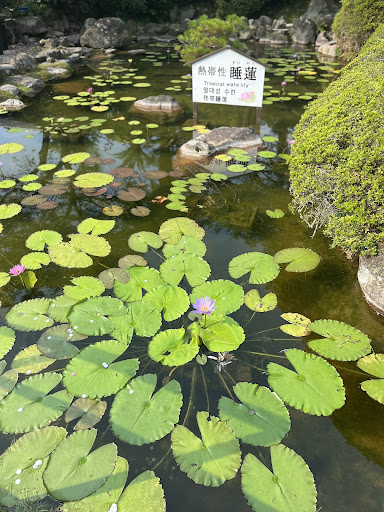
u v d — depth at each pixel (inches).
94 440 60.5
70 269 100.5
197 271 95.5
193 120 209.0
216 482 54.7
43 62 327.6
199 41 338.0
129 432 60.6
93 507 51.9
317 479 57.7
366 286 90.7
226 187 141.6
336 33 358.0
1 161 163.0
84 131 194.4
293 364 73.2
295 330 81.7
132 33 454.9
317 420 65.9
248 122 208.2
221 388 70.4
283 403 66.2
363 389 69.3
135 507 51.9
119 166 157.5
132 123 201.0
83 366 71.7
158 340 77.4
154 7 509.0
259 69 186.2
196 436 61.2
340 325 81.5
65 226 119.5
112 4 470.9
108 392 67.2
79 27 452.4
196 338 77.5
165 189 139.9
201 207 128.7
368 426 65.2
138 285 91.5
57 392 67.7
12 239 113.3
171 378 71.8
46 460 57.5
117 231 116.2
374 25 296.0
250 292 91.3
